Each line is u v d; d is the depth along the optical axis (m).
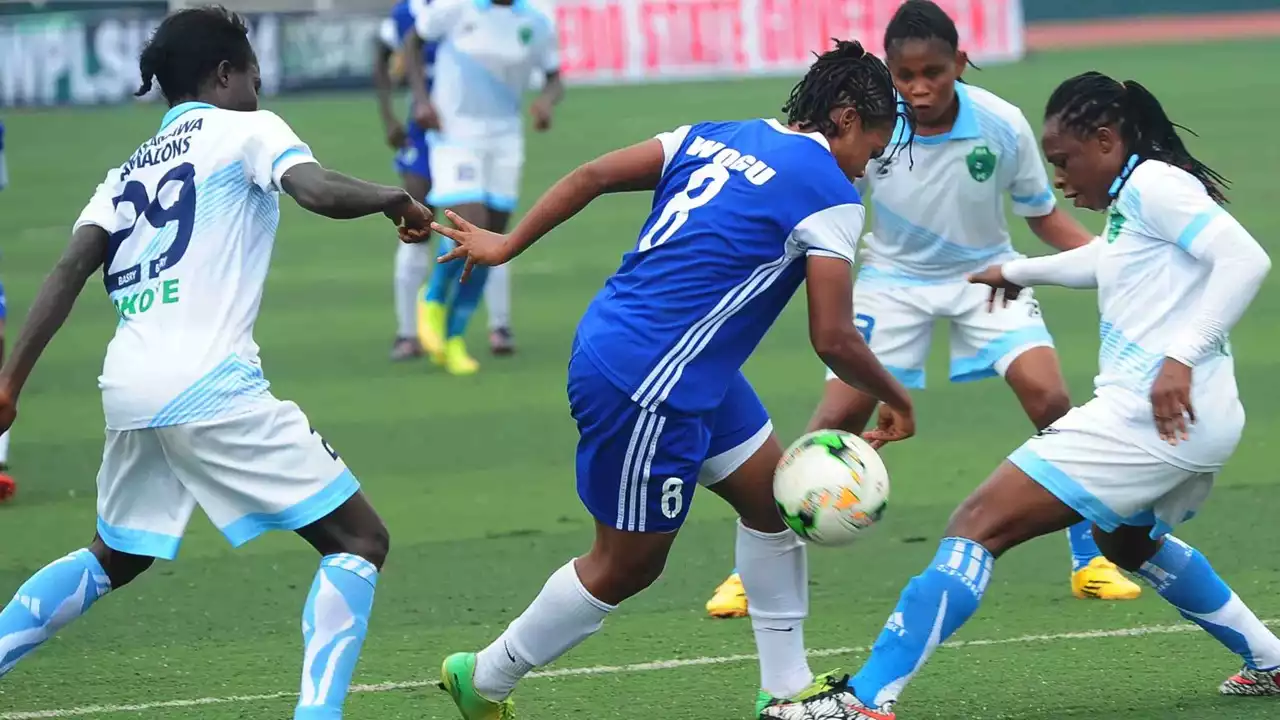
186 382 14.79
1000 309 21.58
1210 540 23.09
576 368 15.40
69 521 26.08
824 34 102.69
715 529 24.84
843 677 15.98
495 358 38.94
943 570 15.66
